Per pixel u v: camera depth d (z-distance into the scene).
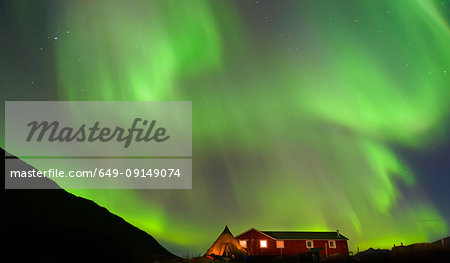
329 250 46.19
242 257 39.41
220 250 40.66
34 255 21.58
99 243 30.47
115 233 48.34
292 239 46.72
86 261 24.64
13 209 34.19
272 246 46.31
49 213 41.72
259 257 39.25
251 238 47.00
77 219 46.00
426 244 12.97
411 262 12.42
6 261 19.41
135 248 40.75
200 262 32.31
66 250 25.16
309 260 35.81
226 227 43.66
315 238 47.12
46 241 24.88
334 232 50.38
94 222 51.94
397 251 13.25
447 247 12.53
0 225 24.75
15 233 24.03
